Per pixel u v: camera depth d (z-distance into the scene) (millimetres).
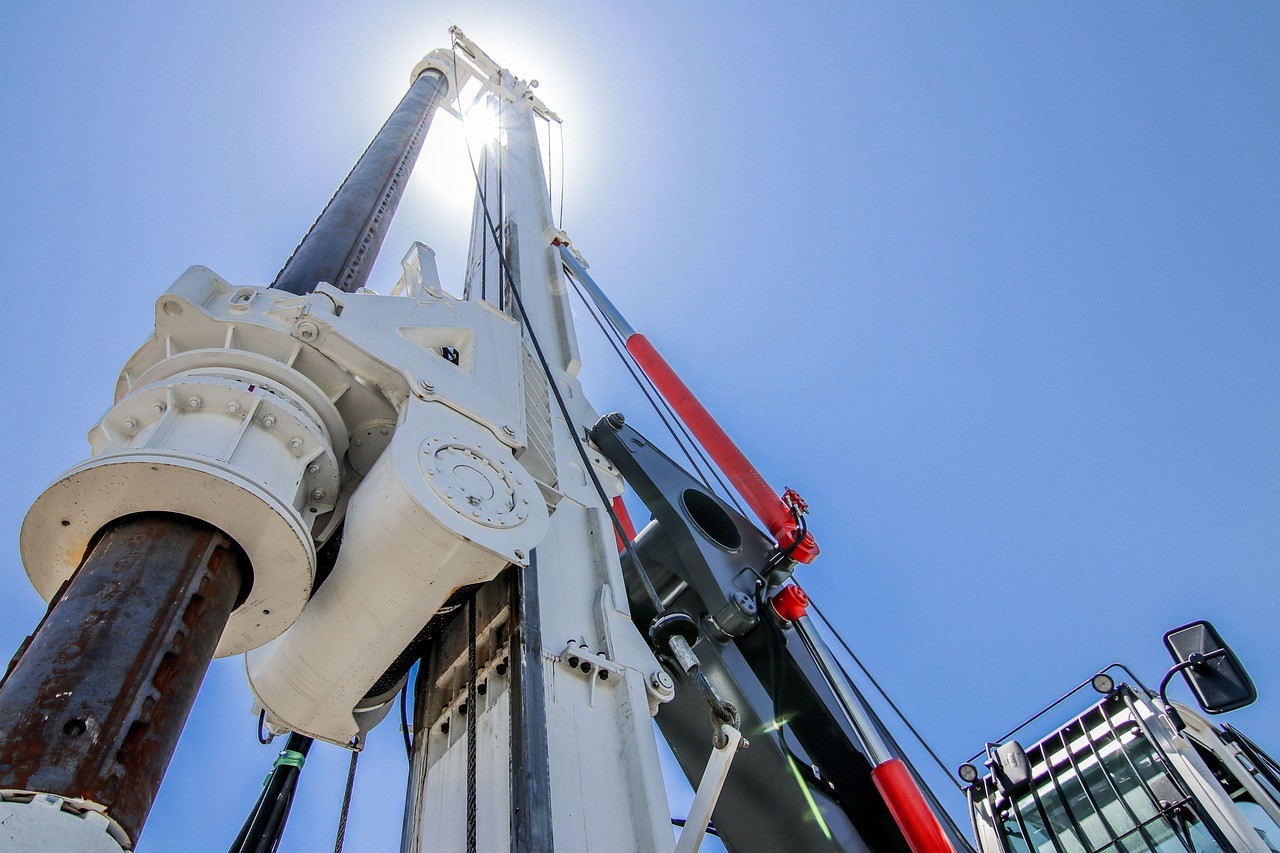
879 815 4562
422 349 4367
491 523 3621
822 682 4918
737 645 5062
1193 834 6121
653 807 3428
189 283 3932
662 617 3592
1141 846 6398
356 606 3633
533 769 3162
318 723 4004
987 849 7555
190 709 2770
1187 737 6348
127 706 2514
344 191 6160
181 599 2873
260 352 3955
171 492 3070
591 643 4078
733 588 5031
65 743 2350
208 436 3398
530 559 4254
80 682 2496
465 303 5023
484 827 3271
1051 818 7105
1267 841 5984
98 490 3039
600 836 3283
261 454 3461
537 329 6938
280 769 4043
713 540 5312
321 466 3717
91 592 2781
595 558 4641
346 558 3627
